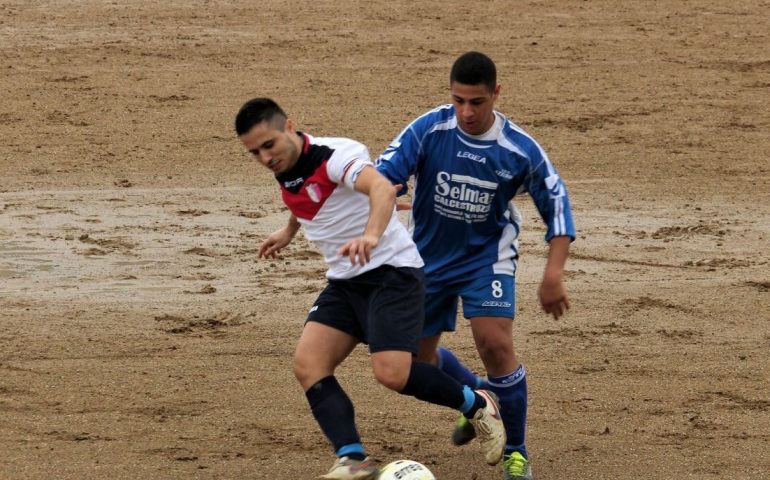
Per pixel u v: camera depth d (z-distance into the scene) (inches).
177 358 1249.4
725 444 1040.8
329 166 816.3
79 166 2172.7
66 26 3061.0
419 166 917.2
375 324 830.5
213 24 3127.5
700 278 1600.6
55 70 2711.6
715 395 1171.9
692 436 1059.3
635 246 1761.8
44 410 1090.1
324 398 831.1
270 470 958.4
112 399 1123.3
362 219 828.6
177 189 2048.5
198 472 952.3
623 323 1400.1
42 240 1723.7
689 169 2249.0
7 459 971.3
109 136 2347.4
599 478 959.0
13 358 1232.2
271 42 2982.3
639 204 2014.0
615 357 1282.0
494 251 922.1
